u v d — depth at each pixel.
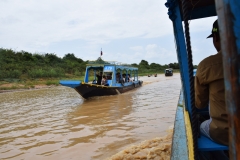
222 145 2.07
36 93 17.72
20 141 6.02
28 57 35.81
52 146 5.53
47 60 38.38
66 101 12.82
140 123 7.04
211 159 2.66
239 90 0.81
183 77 2.52
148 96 13.44
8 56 32.88
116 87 14.19
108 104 10.93
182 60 2.49
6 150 5.41
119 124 7.07
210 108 2.15
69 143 5.66
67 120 8.07
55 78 30.69
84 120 7.91
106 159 4.54
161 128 6.36
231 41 0.82
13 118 8.80
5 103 12.82
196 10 3.29
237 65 0.81
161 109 9.07
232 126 0.85
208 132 2.23
